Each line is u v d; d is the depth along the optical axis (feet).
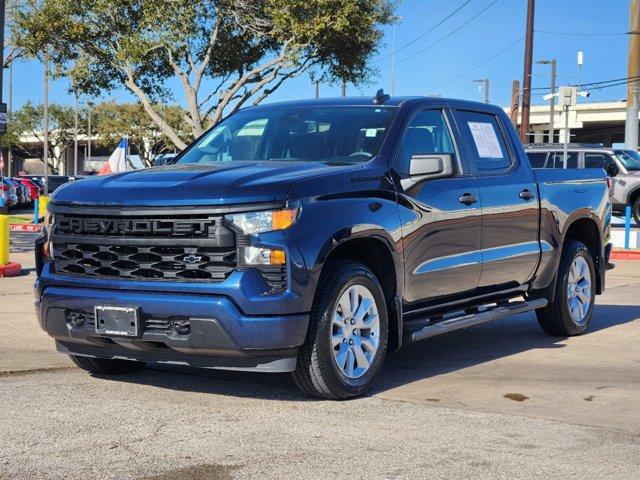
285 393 18.86
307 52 86.99
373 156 19.79
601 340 26.27
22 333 26.11
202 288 16.90
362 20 84.84
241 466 13.92
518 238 23.76
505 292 23.94
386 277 19.58
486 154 23.24
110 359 20.16
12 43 87.61
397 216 19.34
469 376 20.92
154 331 17.38
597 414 17.28
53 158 274.98
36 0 85.56
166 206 17.22
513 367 22.06
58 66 90.33
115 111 231.50
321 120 21.45
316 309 17.51
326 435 15.65
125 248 17.74
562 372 21.42
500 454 14.58
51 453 14.52
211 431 15.87
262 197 16.98
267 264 16.84
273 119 22.21
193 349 17.19
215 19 86.12
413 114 21.18
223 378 20.35
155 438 15.40
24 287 37.27
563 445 15.12
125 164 74.18
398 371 21.56
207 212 16.93
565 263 26.27
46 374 20.63
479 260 22.09
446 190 21.03
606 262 28.40
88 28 86.79
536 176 24.88
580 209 26.55
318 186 17.76
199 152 22.36
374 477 13.43
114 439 15.33
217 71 93.15
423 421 16.63
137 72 92.12
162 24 82.69
